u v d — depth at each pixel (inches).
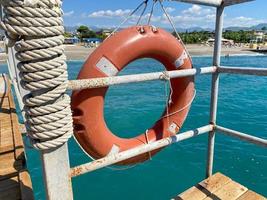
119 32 71.7
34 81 47.2
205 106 379.9
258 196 83.4
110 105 379.9
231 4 78.2
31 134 50.8
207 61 1133.1
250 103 404.8
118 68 69.1
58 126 50.8
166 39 77.7
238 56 1476.4
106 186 164.1
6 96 191.6
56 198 57.0
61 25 48.5
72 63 968.9
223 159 201.6
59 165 55.5
